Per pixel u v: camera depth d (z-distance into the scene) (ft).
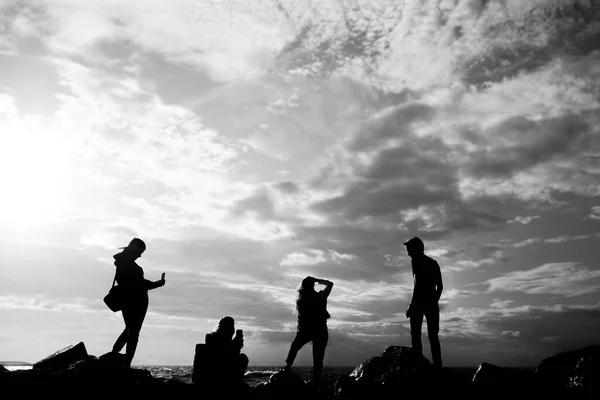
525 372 30.37
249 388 27.81
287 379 28.07
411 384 27.58
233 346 28.58
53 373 24.27
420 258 31.09
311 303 34.19
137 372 26.71
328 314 34.50
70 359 31.48
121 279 31.42
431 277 30.37
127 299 30.99
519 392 27.14
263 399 26.27
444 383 27.63
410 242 31.63
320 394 28.17
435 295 30.07
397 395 26.53
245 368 28.68
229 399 25.44
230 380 27.20
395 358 32.37
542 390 27.68
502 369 29.63
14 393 21.85
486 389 27.66
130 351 30.42
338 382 28.71
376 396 26.50
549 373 30.14
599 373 27.25
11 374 22.99
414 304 30.48
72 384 23.27
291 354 33.35
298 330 33.86
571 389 27.55
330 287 35.09
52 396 22.18
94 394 22.86
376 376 30.81
